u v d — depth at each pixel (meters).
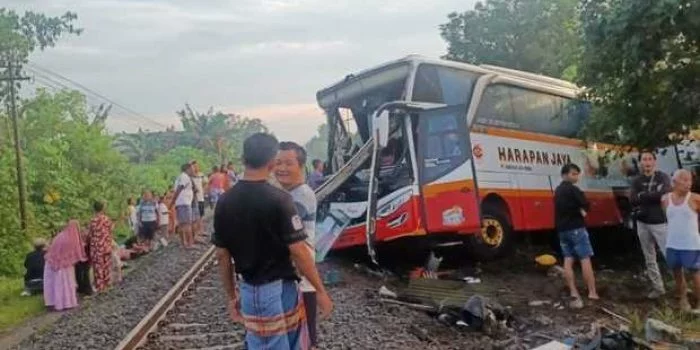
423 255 13.57
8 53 29.67
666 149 15.71
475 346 7.92
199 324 9.12
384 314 9.35
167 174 51.03
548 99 15.26
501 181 13.47
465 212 11.91
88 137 35.31
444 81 12.78
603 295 11.05
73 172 30.50
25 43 30.17
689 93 12.37
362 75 13.05
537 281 12.46
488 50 35.53
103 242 13.45
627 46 11.81
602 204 16.33
